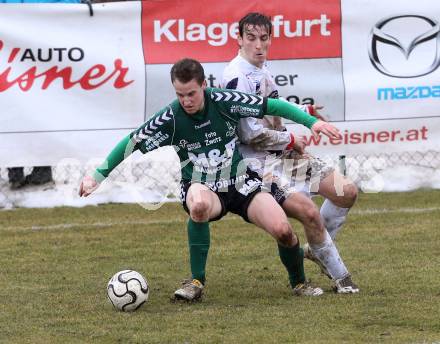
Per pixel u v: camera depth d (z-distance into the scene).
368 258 20.72
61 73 27.42
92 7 27.36
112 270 20.08
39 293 17.86
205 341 14.08
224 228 24.97
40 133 27.44
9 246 22.94
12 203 28.42
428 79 28.47
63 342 14.22
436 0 28.27
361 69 28.39
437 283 18.00
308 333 14.43
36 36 27.20
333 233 18.62
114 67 27.62
